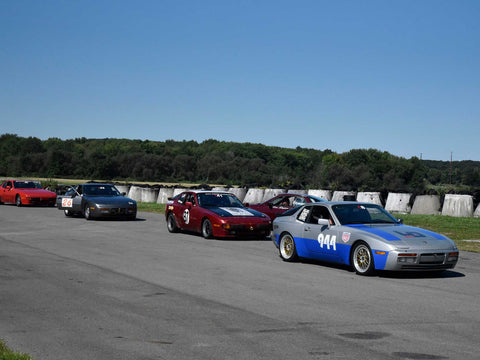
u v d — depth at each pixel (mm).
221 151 136125
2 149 127625
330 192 26422
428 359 4660
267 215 16344
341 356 4750
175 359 4680
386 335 5438
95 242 14016
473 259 11328
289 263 10641
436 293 7660
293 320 6062
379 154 96000
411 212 23516
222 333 5516
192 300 7125
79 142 182250
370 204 10547
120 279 8688
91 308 6641
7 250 12281
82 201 21672
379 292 7723
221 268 9906
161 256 11469
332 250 9820
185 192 16656
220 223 14523
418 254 8625
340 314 6355
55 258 11047
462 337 5363
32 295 7406
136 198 35594
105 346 5066
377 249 8859
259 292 7680
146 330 5629
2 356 4586
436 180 80188
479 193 22297
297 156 122875
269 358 4703
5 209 27578
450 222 18594
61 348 5008
